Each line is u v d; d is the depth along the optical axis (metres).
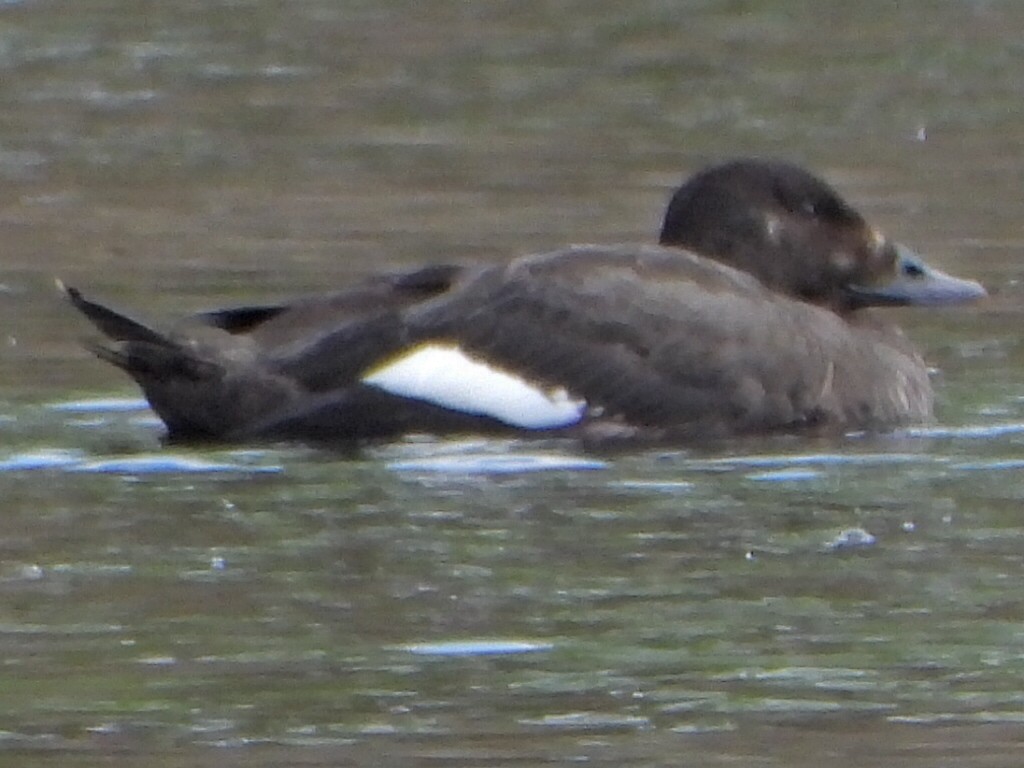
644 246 14.23
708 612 10.79
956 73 24.56
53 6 27.42
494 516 12.11
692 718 9.60
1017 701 9.80
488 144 22.14
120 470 12.76
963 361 15.65
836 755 9.26
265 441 13.29
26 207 20.08
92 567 11.25
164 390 13.34
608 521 12.04
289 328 13.66
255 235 19.08
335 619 10.62
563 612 10.76
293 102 23.69
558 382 13.61
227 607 10.77
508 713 9.67
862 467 13.09
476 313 13.64
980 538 11.80
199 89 24.19
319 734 9.44
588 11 27.11
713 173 15.01
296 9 27.28
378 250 18.58
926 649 10.34
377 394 13.37
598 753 9.27
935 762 9.15
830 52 25.36
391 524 11.91
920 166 21.23
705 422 13.70
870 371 14.15
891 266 15.01
